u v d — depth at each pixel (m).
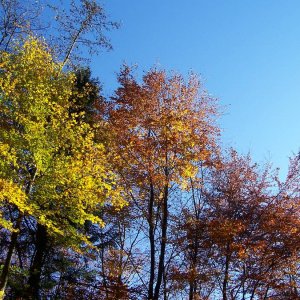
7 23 15.64
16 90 12.72
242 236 15.33
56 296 16.81
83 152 12.38
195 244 15.36
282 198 15.75
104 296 15.73
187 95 14.86
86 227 17.27
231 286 15.23
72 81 14.17
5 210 13.94
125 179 14.34
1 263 16.20
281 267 14.90
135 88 14.99
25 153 11.89
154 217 15.07
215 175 16.95
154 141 13.84
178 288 15.48
